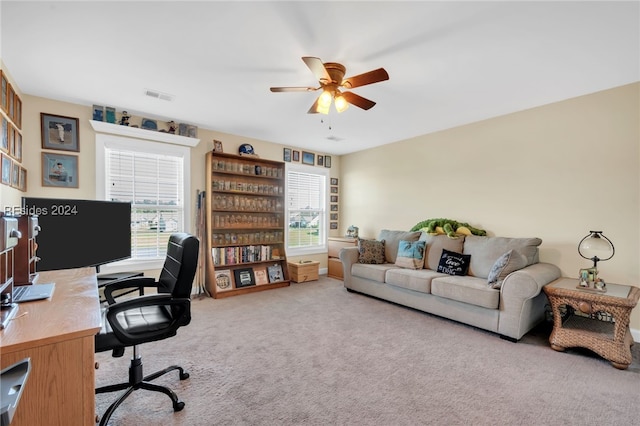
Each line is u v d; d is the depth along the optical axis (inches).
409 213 183.5
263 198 185.6
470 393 73.3
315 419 63.2
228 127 163.0
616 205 109.3
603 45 82.6
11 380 28.5
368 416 64.4
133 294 139.6
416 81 105.3
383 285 148.3
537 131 129.3
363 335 108.2
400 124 155.5
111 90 114.0
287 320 122.8
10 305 50.0
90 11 69.2
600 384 77.6
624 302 84.9
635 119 105.6
